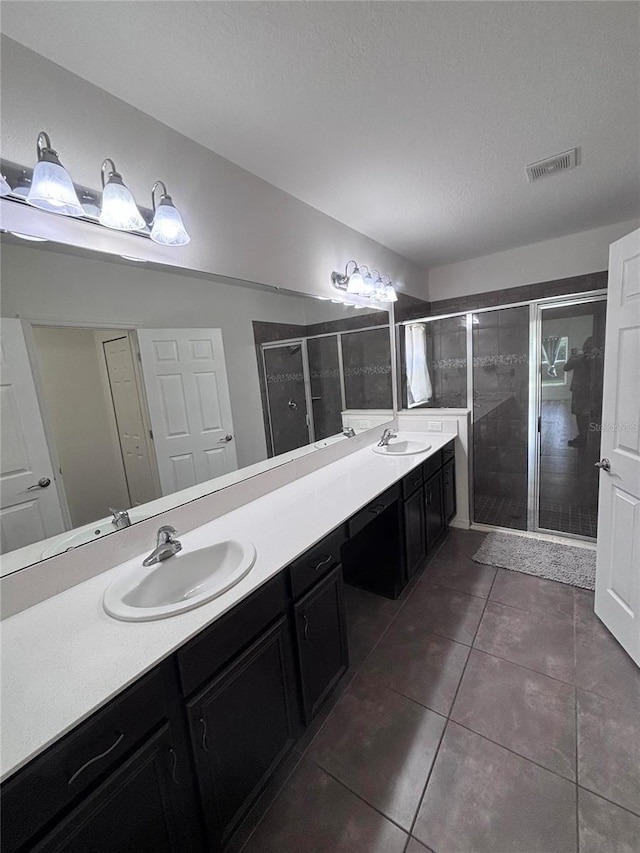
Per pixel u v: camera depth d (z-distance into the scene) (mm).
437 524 2729
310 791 1229
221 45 1076
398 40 1104
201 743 955
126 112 1273
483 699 1514
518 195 2215
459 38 1111
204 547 1384
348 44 1105
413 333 3361
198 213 1534
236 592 1082
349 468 2338
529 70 1257
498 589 2234
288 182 1878
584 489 2928
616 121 1550
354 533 1649
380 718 1467
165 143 1399
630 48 1175
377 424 2996
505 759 1276
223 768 1018
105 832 764
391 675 1667
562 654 1707
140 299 1401
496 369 3164
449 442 2908
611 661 1644
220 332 1707
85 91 1169
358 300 2613
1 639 964
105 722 766
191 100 1283
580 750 1284
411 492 2271
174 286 1509
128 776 800
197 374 1626
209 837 985
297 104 1343
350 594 2297
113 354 1333
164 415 1507
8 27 975
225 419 1759
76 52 1064
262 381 1943
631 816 1086
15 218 1056
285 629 1245
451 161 1797
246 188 1744
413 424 3256
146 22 987
